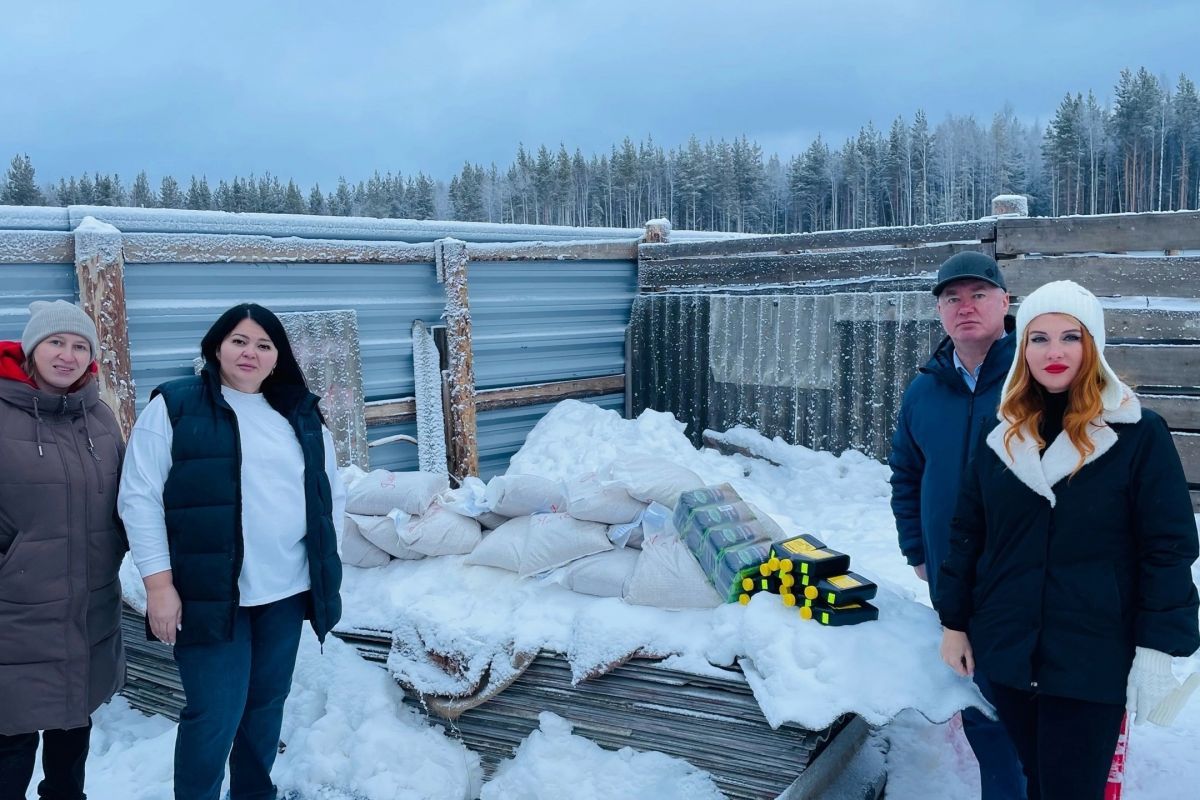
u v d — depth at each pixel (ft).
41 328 8.03
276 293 20.03
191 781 8.37
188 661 8.24
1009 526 6.83
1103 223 19.45
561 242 26.27
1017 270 20.54
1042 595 6.63
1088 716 6.50
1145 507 6.29
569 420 26.00
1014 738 7.34
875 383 23.06
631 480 11.44
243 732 9.07
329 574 9.05
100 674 8.49
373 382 22.21
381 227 22.02
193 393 8.36
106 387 16.87
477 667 10.55
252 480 8.49
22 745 8.18
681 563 10.21
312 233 20.56
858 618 8.93
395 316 22.43
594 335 28.17
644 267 28.60
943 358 9.21
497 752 10.77
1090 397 6.36
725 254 26.43
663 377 28.25
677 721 9.64
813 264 24.39
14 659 7.80
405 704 11.32
